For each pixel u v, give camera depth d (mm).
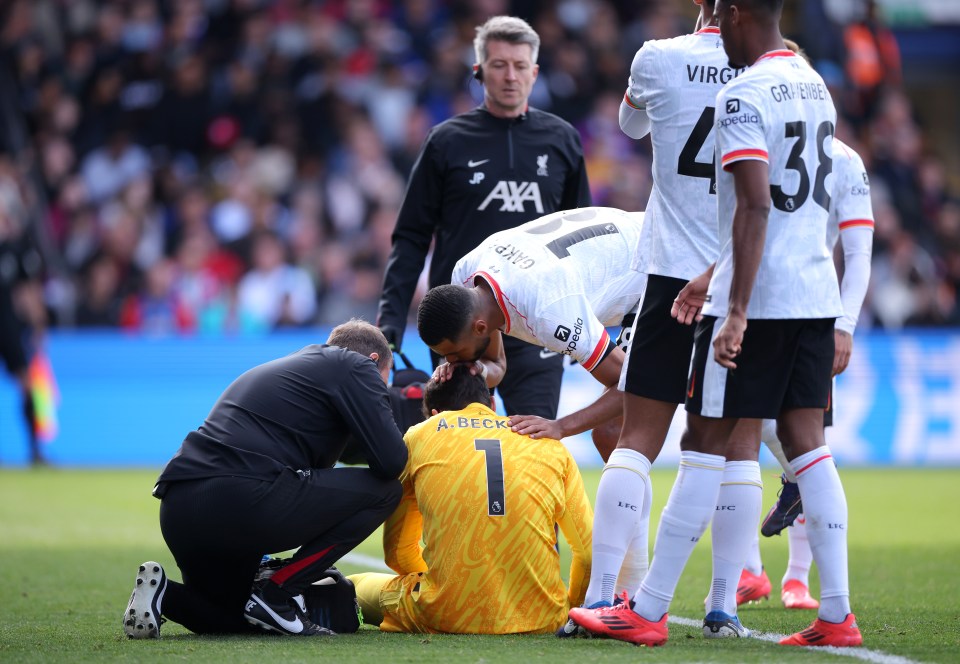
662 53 14617
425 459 14391
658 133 14609
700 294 13477
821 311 12781
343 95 56375
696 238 14266
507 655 12352
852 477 42625
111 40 59469
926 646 13086
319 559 14250
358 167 53406
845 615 12969
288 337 47688
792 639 13203
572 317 15070
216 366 47656
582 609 13383
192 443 14211
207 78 57562
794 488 16938
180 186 54188
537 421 14680
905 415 49188
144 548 24672
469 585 13992
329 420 14484
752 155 12281
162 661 12211
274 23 59188
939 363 49531
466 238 19766
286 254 50125
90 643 13586
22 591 18844
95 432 47438
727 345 12203
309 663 11961
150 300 49438
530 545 14055
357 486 14320
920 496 35812
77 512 31203
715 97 14328
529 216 19781
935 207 60000
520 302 15039
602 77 57500
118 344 47750
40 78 59031
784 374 12797
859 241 16672
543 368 19328
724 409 12789
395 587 14805
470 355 15094
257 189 53125
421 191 20094
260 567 14523
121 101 57500
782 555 24391
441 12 60250
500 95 19672
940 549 24562
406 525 14977
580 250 16297
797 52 15133
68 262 52875
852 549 24578
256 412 14297
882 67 62375
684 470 13258
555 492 14320
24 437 47656
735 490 14383
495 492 14008
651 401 14180
